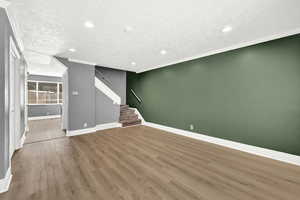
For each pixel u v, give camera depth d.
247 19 2.12
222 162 2.56
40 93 7.44
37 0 1.66
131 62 4.77
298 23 2.24
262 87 2.86
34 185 1.85
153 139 3.98
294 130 2.48
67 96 4.32
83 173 2.16
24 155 2.82
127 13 1.95
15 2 1.69
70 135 4.24
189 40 2.92
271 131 2.74
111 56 4.03
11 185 1.84
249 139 3.04
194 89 4.16
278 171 2.24
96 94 5.09
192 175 2.12
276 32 2.56
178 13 1.96
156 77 5.54
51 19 2.10
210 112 3.76
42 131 4.77
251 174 2.15
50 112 7.73
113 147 3.31
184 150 3.15
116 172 2.20
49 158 2.69
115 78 7.06
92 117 4.78
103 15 2.00
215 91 3.65
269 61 2.76
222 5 1.78
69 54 3.82
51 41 2.93
